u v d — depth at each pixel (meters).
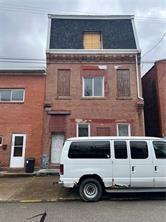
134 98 17.59
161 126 17.23
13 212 7.76
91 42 19.23
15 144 16.84
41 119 17.19
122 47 18.61
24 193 10.44
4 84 17.53
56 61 18.03
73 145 9.49
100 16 20.38
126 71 18.09
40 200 9.34
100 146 9.48
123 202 8.91
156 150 9.48
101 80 18.05
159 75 17.97
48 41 18.48
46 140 16.94
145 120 20.81
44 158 16.62
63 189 11.09
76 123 17.27
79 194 9.85
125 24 20.06
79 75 17.92
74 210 7.90
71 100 17.55
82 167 9.25
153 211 7.63
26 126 17.06
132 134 17.12
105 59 18.08
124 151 9.42
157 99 18.05
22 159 16.66
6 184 12.35
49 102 17.36
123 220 6.73
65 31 19.47
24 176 14.84
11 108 17.27
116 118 17.36
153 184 9.20
